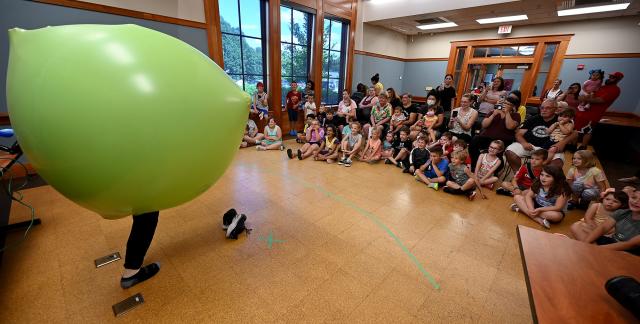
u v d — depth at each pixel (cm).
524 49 620
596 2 428
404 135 354
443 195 267
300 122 543
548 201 215
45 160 88
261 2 440
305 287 145
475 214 230
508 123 297
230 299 136
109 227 194
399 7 552
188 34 362
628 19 492
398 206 241
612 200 171
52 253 165
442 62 744
